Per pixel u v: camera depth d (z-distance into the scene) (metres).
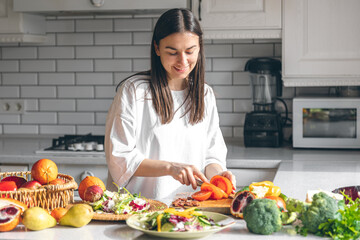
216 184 1.67
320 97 3.00
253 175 2.77
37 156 2.85
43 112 3.53
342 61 2.89
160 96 1.89
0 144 3.24
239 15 2.92
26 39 3.16
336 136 2.94
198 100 1.94
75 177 2.88
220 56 3.33
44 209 1.48
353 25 2.87
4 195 1.46
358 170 2.43
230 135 3.38
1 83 3.55
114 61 3.43
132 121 1.84
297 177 2.26
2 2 3.10
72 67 3.47
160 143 1.91
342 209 1.31
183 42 1.69
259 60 3.10
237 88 3.34
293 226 1.39
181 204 1.54
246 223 1.41
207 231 1.28
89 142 3.08
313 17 2.89
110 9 2.95
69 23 3.44
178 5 2.89
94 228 1.40
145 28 3.38
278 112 3.33
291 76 2.94
